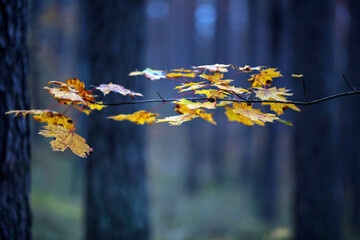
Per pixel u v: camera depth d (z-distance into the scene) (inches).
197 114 52.9
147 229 171.6
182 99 51.9
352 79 371.2
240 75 359.6
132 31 162.7
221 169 679.7
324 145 193.8
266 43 499.5
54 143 46.6
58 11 486.6
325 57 191.9
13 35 86.4
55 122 51.3
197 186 590.2
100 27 160.4
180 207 486.0
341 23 496.1
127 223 163.3
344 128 427.8
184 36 860.6
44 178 436.1
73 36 553.0
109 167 160.6
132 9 163.0
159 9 1135.0
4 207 85.5
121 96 159.5
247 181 624.7
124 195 162.4
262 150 484.4
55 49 539.8
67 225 267.6
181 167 715.4
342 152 430.9
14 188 87.4
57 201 350.0
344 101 408.5
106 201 161.0
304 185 199.9
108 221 161.8
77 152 46.4
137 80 164.1
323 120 192.9
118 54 159.3
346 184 473.1
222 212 477.4
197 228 390.6
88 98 53.9
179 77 62.9
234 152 813.9
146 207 171.2
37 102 456.1
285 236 345.1
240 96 54.1
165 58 1064.8
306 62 193.5
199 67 55.1
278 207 507.2
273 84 396.8
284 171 617.3
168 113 695.1
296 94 198.5
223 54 676.7
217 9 655.8
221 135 735.7
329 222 195.9
